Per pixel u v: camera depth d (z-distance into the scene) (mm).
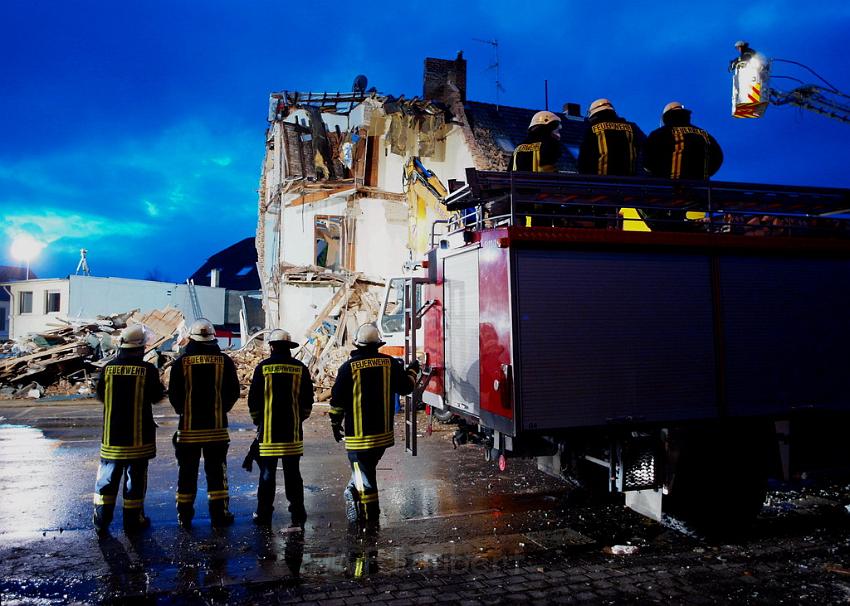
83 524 5266
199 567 4320
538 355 4559
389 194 19312
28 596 3840
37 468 7273
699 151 5938
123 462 4961
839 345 5484
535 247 4652
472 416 5207
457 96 18734
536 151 5957
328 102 19359
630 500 5457
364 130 19312
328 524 5320
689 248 5027
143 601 3783
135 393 5031
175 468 7301
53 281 28453
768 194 5488
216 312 32250
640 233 4871
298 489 5359
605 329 4734
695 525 5109
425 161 18922
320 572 4258
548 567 4375
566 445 5078
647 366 4820
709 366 5000
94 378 14383
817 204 5797
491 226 5590
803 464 5387
